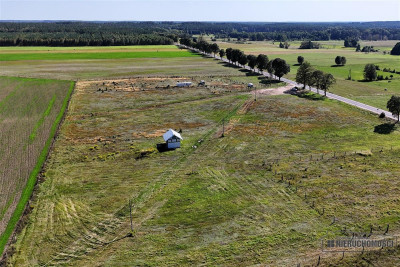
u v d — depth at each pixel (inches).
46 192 1598.2
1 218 1390.3
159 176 1771.7
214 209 1469.0
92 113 2883.9
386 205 1472.7
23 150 2085.4
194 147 2150.6
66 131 2434.8
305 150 2102.6
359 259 1162.6
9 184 1658.5
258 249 1219.2
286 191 1610.5
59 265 1147.9
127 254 1201.4
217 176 1769.2
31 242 1253.7
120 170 1839.3
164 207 1486.2
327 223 1360.7
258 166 1884.8
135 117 2787.9
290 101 3265.3
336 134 2377.0
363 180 1696.6
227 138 2317.9
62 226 1349.7
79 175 1775.3
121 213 1443.2
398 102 2581.2
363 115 2802.7
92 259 1177.4
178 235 1301.7
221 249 1221.1
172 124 2620.6
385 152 2041.1
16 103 3193.9
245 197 1563.7
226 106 3105.3
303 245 1237.7
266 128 2513.5
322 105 3112.7
